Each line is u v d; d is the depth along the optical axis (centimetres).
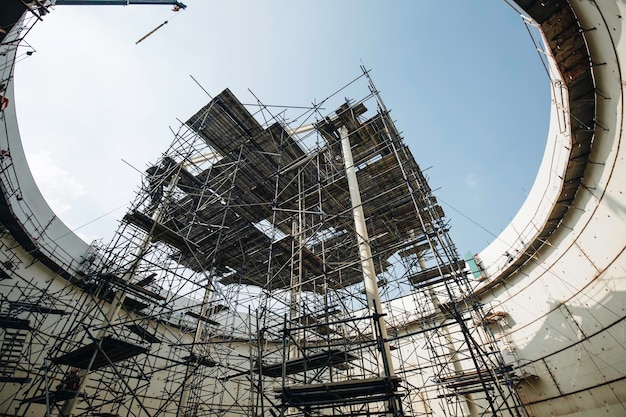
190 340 2236
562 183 1395
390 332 2377
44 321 1512
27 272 1488
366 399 753
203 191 1742
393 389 730
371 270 1266
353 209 1438
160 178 1731
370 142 1831
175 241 1490
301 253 1455
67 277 1686
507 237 2061
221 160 1861
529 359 1800
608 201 1258
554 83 1244
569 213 1513
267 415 2133
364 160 1830
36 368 1302
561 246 1597
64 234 1748
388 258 2125
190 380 1738
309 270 1708
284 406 779
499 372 1459
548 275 1703
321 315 1586
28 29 1002
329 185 1688
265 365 1153
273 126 1764
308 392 758
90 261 1772
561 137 1385
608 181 1234
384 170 1702
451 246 1517
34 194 1552
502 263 2073
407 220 1919
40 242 1550
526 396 1778
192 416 1469
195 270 2020
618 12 874
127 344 1013
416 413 1902
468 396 1530
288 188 1958
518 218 1969
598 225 1341
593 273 1400
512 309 1955
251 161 1875
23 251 1475
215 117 1708
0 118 1275
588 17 948
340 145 1864
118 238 1352
